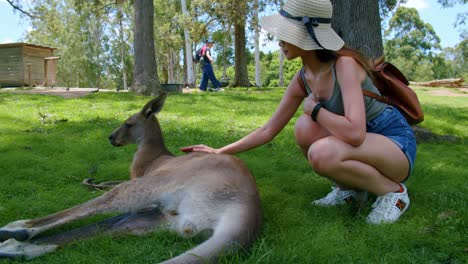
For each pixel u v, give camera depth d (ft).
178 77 158.40
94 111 25.81
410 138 9.68
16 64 57.77
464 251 8.14
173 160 11.04
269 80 173.06
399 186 9.72
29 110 25.55
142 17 37.70
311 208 10.46
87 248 7.98
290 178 13.20
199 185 8.54
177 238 8.41
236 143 11.02
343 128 8.71
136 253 7.84
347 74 8.92
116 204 8.81
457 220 9.25
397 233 8.63
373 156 9.14
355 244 8.25
